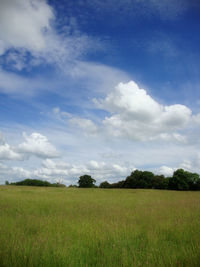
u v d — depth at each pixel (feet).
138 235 24.40
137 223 30.73
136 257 16.98
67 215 36.83
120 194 112.78
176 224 28.66
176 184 260.21
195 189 259.80
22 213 38.86
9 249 17.63
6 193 90.99
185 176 257.96
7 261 15.43
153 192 133.39
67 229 26.58
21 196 77.87
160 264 15.53
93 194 108.58
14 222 29.50
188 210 42.88
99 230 25.55
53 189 140.46
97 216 35.91
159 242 21.35
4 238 21.18
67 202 61.57
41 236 22.81
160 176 305.32
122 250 18.72
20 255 16.58
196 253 17.21
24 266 14.99
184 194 112.57
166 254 17.29
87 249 19.62
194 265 15.20
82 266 16.02
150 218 34.12
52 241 21.13
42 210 43.78
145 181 299.58
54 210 44.14
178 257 16.83
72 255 17.46
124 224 28.48
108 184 408.67
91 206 51.88
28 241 20.54
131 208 48.14
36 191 112.27
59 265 15.48
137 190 151.94
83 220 32.01
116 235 23.26
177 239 22.65
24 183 382.63
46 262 15.71
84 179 338.13
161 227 27.35
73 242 21.59
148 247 19.84
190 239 22.04
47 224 28.78
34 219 31.81
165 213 39.09
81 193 115.55
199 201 64.80
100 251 19.06
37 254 17.02
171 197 89.15
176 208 46.55
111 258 17.21
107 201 68.90
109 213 39.93
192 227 26.50
